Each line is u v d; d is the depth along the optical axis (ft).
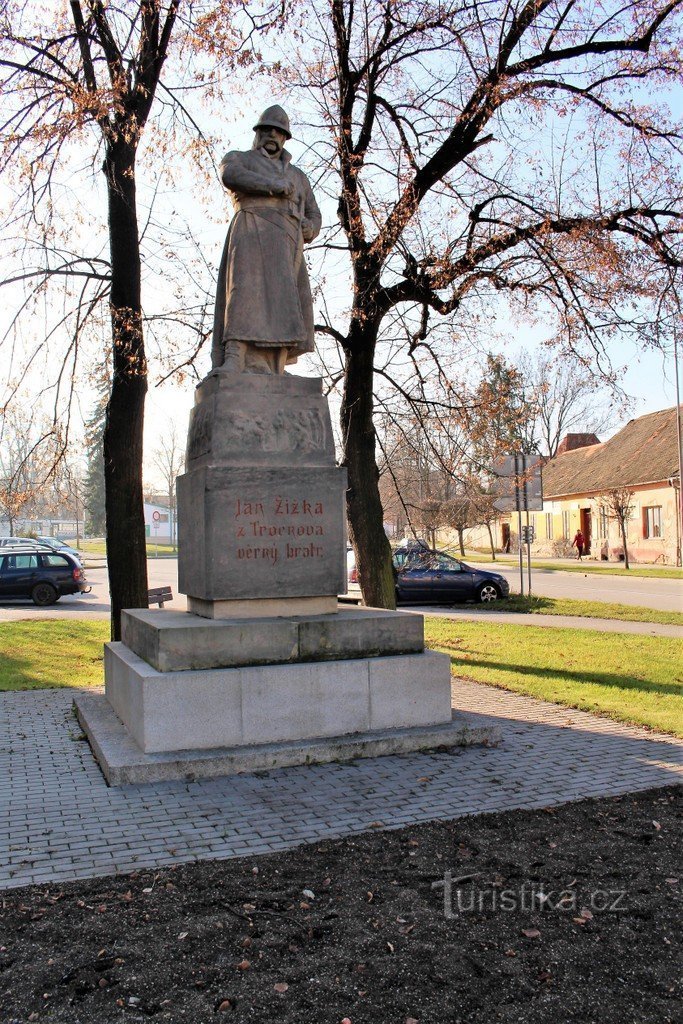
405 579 77.05
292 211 26.48
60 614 72.54
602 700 31.19
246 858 15.76
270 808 18.70
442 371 46.85
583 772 21.72
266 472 24.25
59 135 33.37
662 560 131.75
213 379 25.27
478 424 45.47
